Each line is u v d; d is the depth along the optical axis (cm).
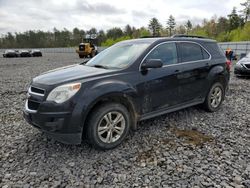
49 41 9588
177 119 511
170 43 471
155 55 438
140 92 405
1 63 2369
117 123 386
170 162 344
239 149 383
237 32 6153
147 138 420
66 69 430
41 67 1822
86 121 360
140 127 467
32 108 364
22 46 9394
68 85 346
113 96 371
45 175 315
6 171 325
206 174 315
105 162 345
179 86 467
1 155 367
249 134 443
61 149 383
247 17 6706
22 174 318
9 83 1009
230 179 305
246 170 325
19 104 654
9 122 510
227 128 469
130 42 491
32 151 378
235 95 743
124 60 426
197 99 517
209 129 462
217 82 556
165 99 448
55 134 347
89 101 346
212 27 7725
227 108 599
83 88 350
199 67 504
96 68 420
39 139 420
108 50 502
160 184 296
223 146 393
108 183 298
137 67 409
